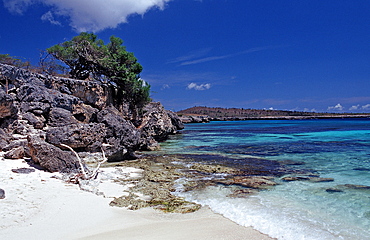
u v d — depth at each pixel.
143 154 20.44
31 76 20.62
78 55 30.80
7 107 15.19
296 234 6.62
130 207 8.40
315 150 22.16
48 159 11.57
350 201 9.19
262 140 31.62
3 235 5.73
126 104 31.83
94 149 15.72
